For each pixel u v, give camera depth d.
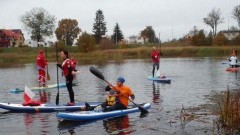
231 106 10.75
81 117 11.94
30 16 108.38
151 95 17.95
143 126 11.09
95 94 18.81
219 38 86.06
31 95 14.44
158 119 12.02
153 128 10.81
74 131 10.73
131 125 11.27
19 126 11.49
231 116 10.56
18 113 13.55
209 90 19.28
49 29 109.25
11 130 11.00
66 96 18.27
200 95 17.45
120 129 10.80
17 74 34.50
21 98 17.95
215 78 26.17
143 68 39.31
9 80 28.17
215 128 10.50
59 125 11.52
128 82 24.52
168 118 12.14
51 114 13.27
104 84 23.67
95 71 13.41
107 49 82.75
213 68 36.66
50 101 16.70
